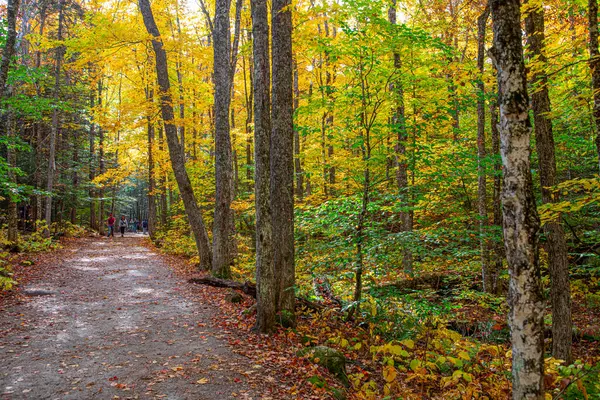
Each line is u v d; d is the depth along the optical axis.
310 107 8.37
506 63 3.30
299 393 4.57
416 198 8.78
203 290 9.94
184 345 5.95
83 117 22.31
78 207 27.89
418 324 7.20
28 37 14.13
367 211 8.12
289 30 7.45
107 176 20.00
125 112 13.22
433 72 8.40
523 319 3.19
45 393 4.25
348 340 6.93
